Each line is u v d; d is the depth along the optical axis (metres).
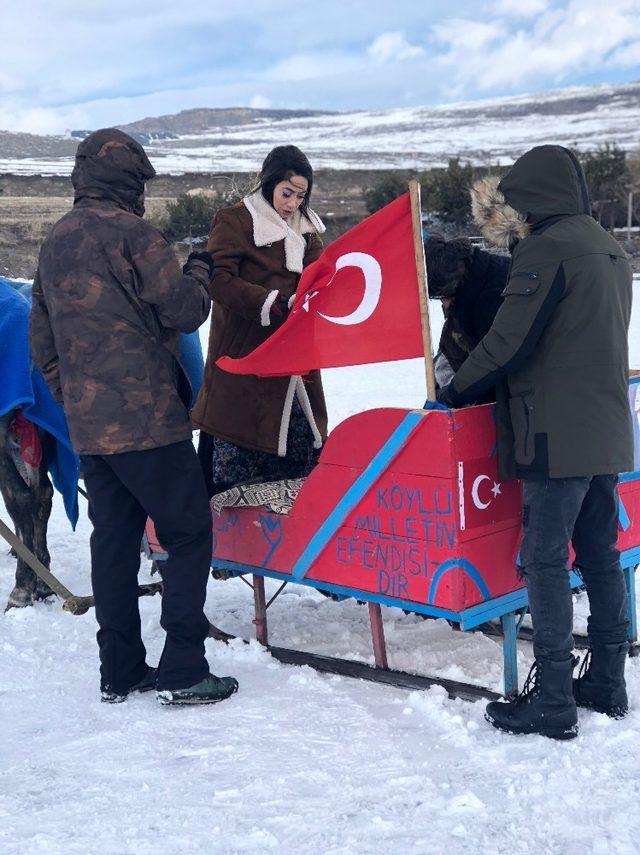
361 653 3.92
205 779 2.82
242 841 2.46
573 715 3.01
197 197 51.19
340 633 4.20
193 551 3.48
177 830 2.53
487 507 3.19
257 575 3.92
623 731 3.02
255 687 3.56
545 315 2.92
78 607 4.32
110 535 3.52
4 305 4.57
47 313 3.56
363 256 3.40
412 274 3.36
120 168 3.44
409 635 4.11
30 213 58.25
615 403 3.00
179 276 3.37
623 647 3.17
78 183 3.47
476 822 2.51
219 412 4.07
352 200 66.44
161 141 192.88
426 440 3.13
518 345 2.93
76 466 4.82
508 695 3.26
